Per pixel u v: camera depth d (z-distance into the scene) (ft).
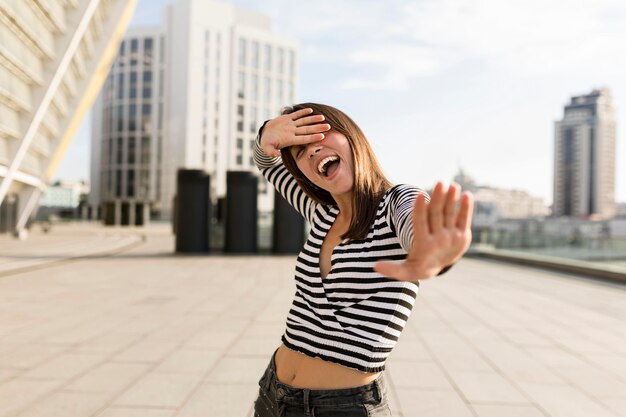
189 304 25.12
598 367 15.51
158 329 19.44
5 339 17.60
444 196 2.65
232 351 16.38
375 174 4.36
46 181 78.95
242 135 301.02
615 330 20.86
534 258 50.34
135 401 11.88
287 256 55.01
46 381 13.24
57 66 48.11
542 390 13.33
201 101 287.48
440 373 14.67
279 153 4.77
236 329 19.61
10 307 23.54
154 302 25.46
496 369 15.16
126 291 28.96
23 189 76.95
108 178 303.27
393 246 3.99
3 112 43.68
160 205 288.71
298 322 4.45
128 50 296.30
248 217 56.08
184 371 14.24
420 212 2.71
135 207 144.66
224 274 38.14
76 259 48.03
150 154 292.61
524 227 56.08
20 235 78.95
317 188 4.65
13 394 12.24
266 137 4.70
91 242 74.43
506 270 46.52
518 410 11.87
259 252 58.49
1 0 33.60
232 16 300.40
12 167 49.96
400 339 18.89
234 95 296.51
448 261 2.73
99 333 18.65
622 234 40.70
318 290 4.32
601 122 647.56
